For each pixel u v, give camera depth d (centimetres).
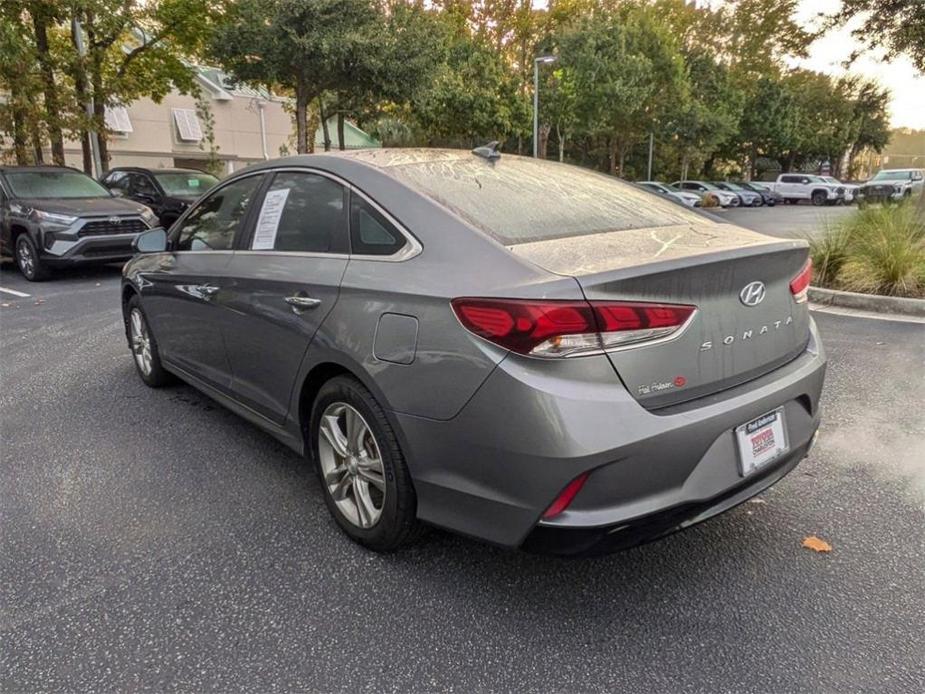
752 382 244
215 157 2408
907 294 735
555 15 3512
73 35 1538
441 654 221
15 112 1385
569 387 204
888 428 399
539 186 303
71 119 1472
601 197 308
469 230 242
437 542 287
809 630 229
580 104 3075
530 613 240
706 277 222
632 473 208
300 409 303
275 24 1602
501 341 210
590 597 249
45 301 842
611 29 3014
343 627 234
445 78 2277
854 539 284
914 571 261
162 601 249
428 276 237
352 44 1641
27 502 323
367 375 251
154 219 1048
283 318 298
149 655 221
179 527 301
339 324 264
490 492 221
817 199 3600
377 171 285
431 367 229
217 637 229
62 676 212
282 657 220
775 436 247
